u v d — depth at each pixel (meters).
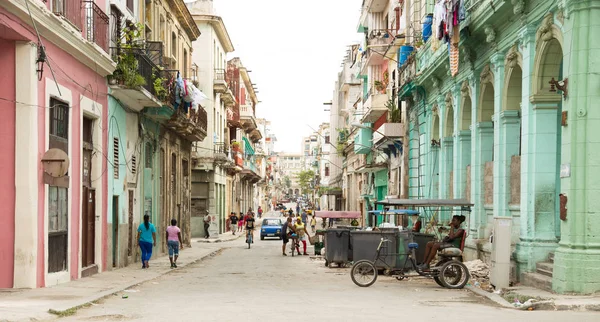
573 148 12.27
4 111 13.23
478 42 18.58
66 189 15.30
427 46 25.05
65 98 15.18
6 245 13.23
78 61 16.14
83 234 17.16
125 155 21.00
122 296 12.84
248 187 75.94
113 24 19.44
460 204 16.56
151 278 17.16
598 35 12.06
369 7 38.62
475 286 14.45
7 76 13.23
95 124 17.95
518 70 16.12
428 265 15.05
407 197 26.55
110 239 19.27
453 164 22.69
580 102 12.16
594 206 12.03
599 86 12.05
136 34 21.69
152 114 23.45
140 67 20.06
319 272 19.48
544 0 13.56
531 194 14.43
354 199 54.84
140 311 10.45
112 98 19.28
